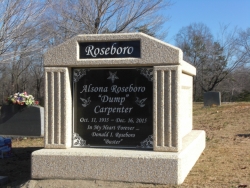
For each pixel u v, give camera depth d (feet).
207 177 9.33
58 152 9.13
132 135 9.43
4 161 13.05
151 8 28.09
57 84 9.50
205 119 24.59
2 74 58.13
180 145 9.05
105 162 8.82
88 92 9.73
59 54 9.50
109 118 9.59
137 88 9.43
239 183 8.72
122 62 9.18
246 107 28.17
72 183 8.86
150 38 9.02
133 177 8.67
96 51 9.42
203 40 72.79
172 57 8.86
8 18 22.52
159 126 9.00
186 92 13.12
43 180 9.13
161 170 8.54
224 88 76.74
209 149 13.78
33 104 19.88
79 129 9.74
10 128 19.69
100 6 27.58
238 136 17.08
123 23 28.02
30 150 15.16
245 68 74.08
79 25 27.84
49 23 26.91
